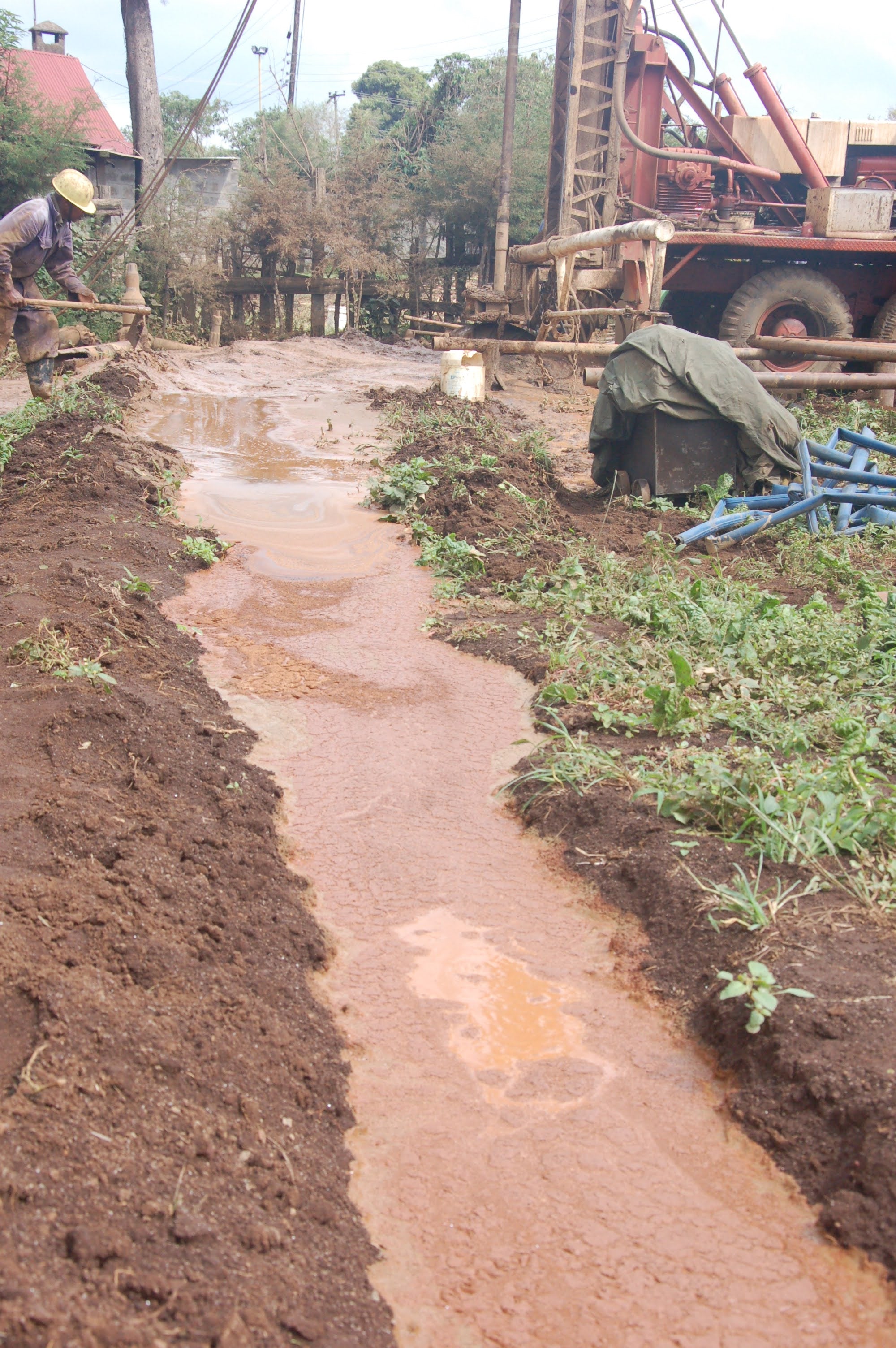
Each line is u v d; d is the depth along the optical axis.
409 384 17.11
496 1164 3.16
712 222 16.91
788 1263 2.84
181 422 13.30
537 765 5.45
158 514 9.03
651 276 14.73
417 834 4.95
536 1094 3.45
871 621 6.97
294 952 3.99
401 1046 3.65
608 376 10.41
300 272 28.44
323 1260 2.70
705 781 4.74
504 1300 2.72
